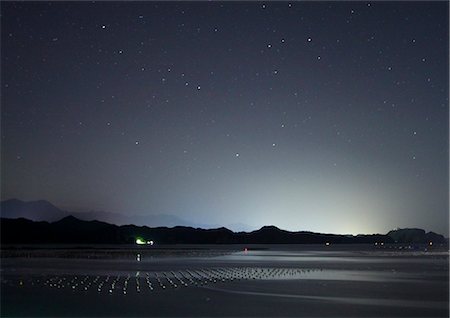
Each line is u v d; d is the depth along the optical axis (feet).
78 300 86.74
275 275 134.00
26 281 117.08
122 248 444.96
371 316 72.95
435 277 128.77
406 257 260.62
